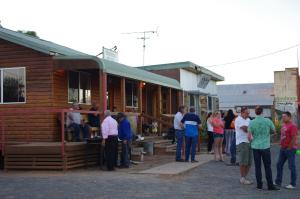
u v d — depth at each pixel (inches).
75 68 664.4
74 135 657.6
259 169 456.4
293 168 466.9
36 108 677.3
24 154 598.5
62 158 582.6
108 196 405.4
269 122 453.7
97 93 804.6
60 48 760.3
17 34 751.1
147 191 431.2
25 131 677.3
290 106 2055.9
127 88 941.2
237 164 643.5
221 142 690.2
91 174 549.6
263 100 2123.5
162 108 1063.6
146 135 893.2
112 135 584.1
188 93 1172.5
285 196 417.4
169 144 852.6
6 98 692.7
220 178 526.3
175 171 552.4
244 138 486.3
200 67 1205.1
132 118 775.1
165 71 1131.3
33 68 682.2
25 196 406.6
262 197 410.6
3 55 698.8
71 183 475.5
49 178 514.9
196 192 431.5
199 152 842.2
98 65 658.8
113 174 548.4
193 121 668.7
